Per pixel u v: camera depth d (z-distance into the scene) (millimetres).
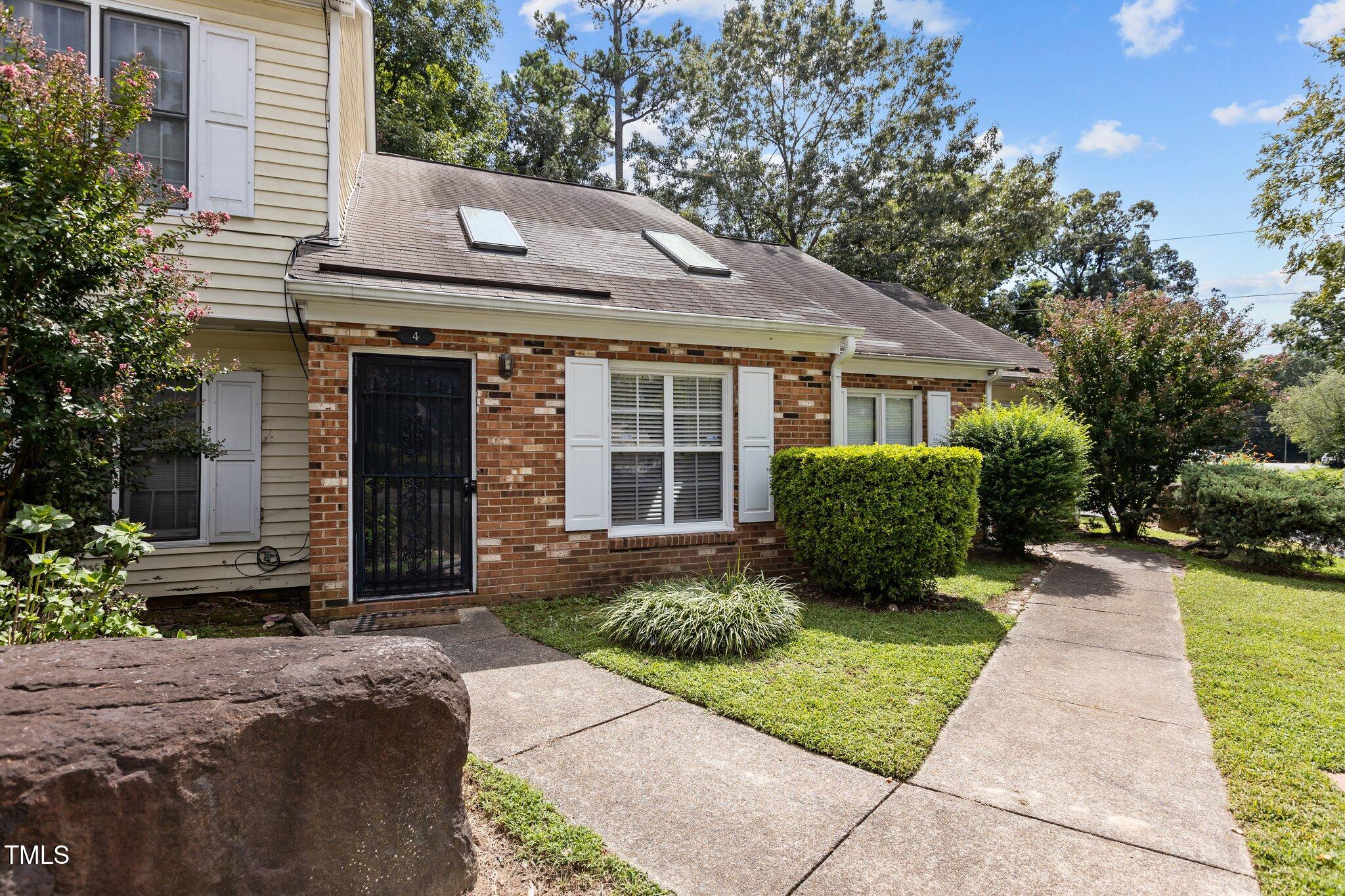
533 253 7336
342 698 2096
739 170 21531
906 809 2840
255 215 6289
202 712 1905
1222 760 3291
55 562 3072
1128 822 2756
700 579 6574
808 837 2625
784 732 3521
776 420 7746
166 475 6543
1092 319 11320
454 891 2258
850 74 21047
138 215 5652
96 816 1676
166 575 6488
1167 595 7027
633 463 7172
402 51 18297
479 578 6188
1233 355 10477
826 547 6578
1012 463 8477
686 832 2641
